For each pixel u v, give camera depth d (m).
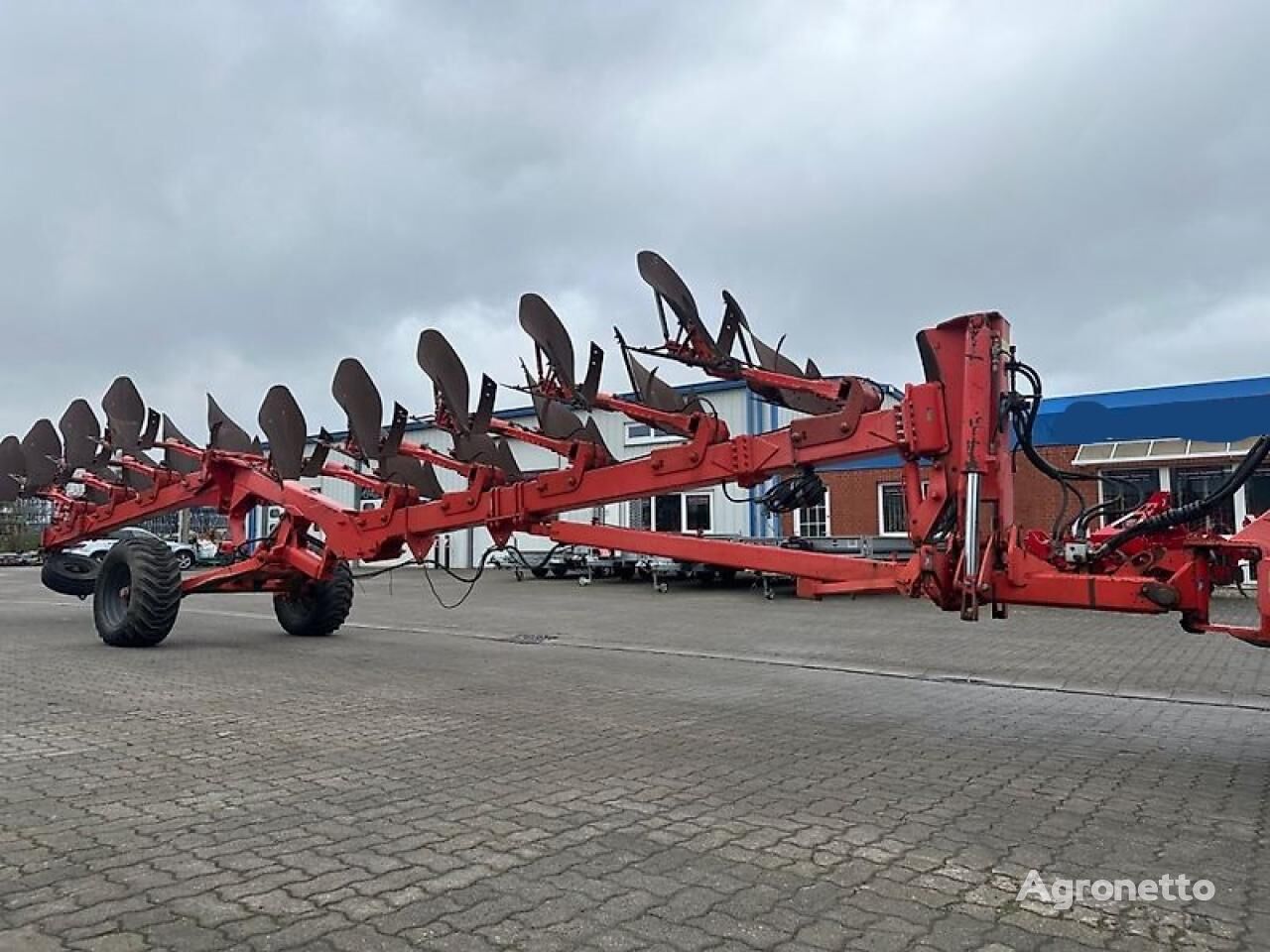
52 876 3.50
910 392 5.65
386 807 4.43
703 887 3.45
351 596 11.82
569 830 4.10
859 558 6.09
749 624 14.12
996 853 3.86
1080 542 5.44
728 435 6.80
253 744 5.75
